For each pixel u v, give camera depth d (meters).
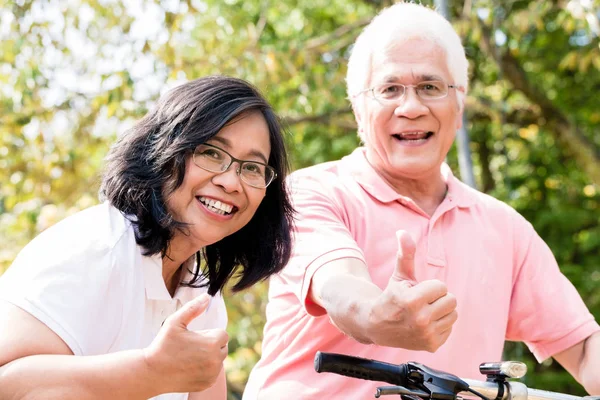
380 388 1.67
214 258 2.25
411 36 2.57
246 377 9.14
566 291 2.69
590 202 10.99
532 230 2.75
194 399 2.32
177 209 1.97
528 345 2.76
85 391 1.60
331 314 2.01
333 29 9.53
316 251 2.24
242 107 1.97
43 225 7.70
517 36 7.39
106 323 1.85
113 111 6.82
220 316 2.36
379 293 1.95
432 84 2.55
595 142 10.59
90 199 7.69
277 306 2.51
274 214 2.21
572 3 6.34
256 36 7.77
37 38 6.89
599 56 7.30
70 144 7.48
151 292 1.96
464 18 7.16
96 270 1.82
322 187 2.58
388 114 2.56
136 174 1.96
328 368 1.68
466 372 2.44
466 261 2.54
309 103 7.69
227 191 1.95
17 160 7.34
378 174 2.63
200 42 7.47
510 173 10.95
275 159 2.12
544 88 10.44
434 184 2.67
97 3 6.82
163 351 1.59
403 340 1.73
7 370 1.63
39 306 1.71
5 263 7.61
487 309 2.52
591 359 2.59
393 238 2.50
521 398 1.80
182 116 1.95
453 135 2.64
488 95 9.30
